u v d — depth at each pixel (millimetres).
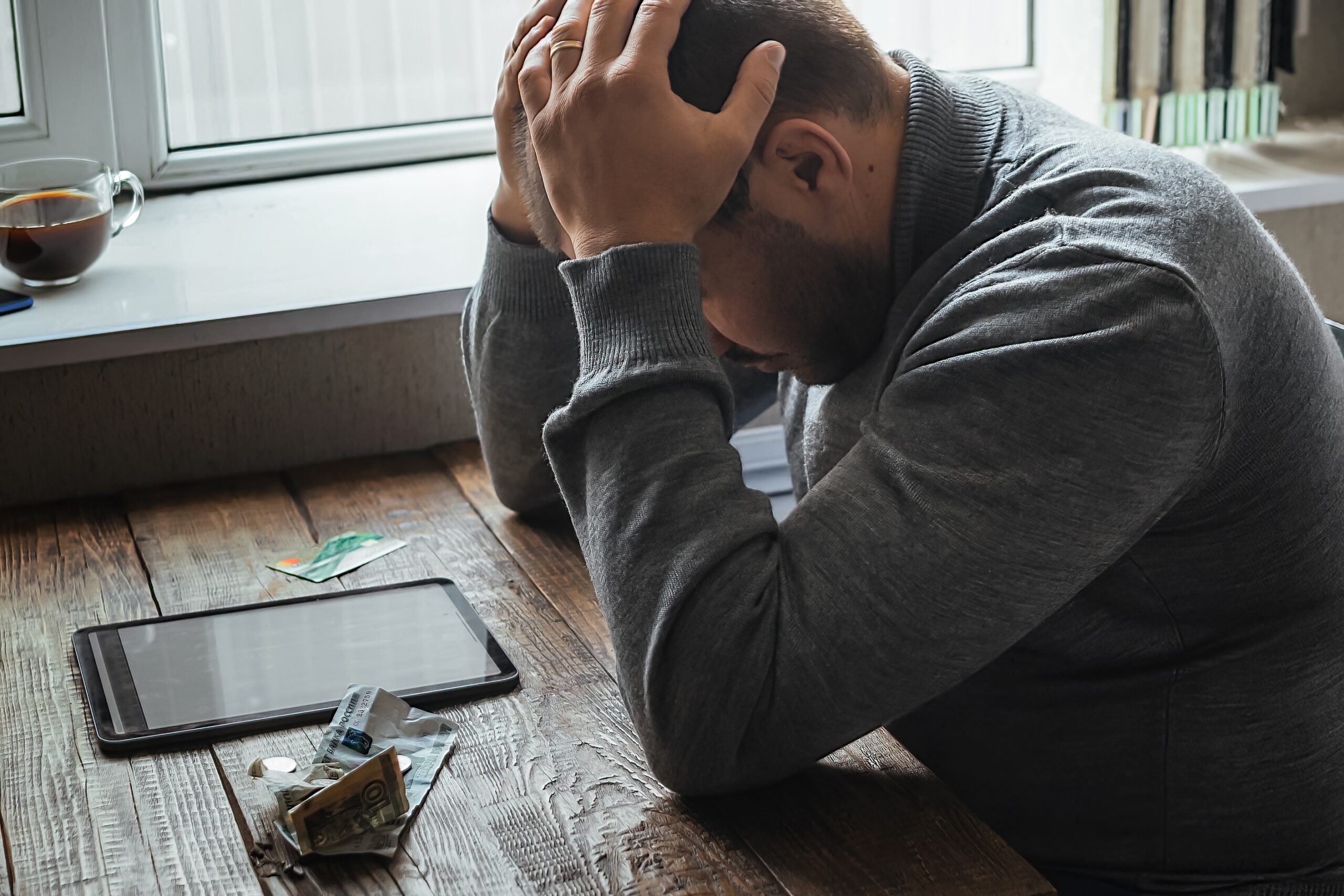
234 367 1389
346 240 1568
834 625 737
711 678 756
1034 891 722
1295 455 787
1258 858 860
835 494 768
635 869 744
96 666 968
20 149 1634
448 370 1466
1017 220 803
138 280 1443
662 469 776
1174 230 735
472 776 835
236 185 1785
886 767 841
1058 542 711
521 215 1128
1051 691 882
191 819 791
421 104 1853
